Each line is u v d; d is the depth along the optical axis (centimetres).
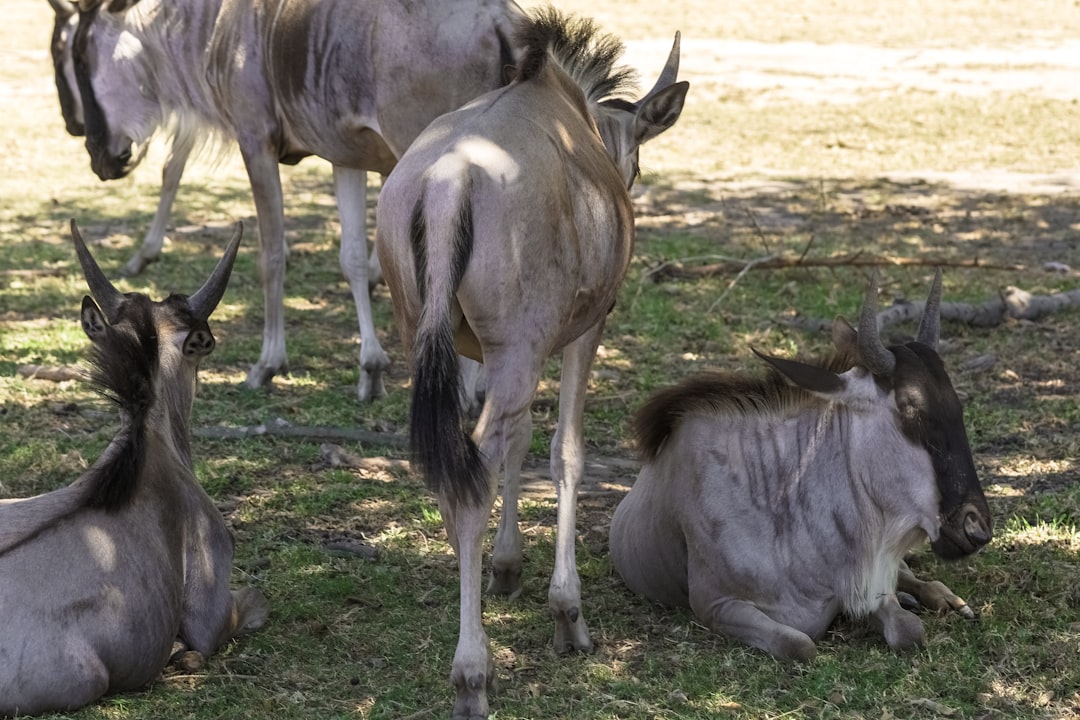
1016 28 6147
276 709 1022
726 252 2583
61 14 2094
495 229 977
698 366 1948
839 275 2417
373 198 3228
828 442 1120
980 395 1812
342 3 1602
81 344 1986
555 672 1085
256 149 1756
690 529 1148
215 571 1105
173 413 1123
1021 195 3142
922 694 1035
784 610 1123
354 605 1216
